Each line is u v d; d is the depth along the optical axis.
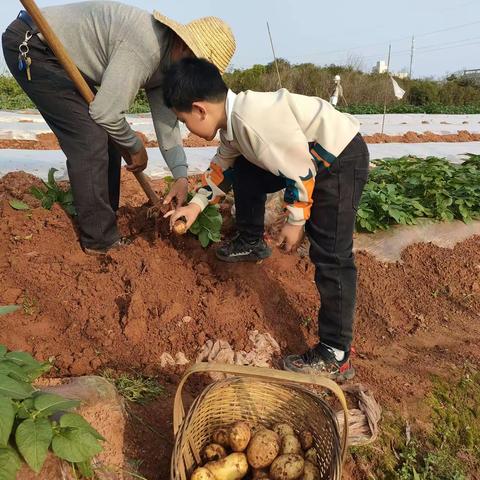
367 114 20.91
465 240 4.74
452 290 4.19
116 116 2.98
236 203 3.39
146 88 3.34
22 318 2.98
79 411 2.26
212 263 3.61
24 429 1.85
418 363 3.32
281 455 2.28
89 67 3.09
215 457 2.31
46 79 3.06
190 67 2.53
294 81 22.67
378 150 9.08
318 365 2.93
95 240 3.48
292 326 3.36
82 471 2.02
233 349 3.10
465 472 2.63
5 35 3.08
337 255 2.79
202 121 2.61
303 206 2.58
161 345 3.00
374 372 3.16
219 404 2.44
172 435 2.47
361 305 3.82
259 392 2.47
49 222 3.63
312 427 2.40
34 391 2.13
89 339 2.93
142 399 2.62
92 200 3.34
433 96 28.67
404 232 4.63
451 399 3.04
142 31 2.88
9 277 3.20
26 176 4.14
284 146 2.48
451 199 4.90
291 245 2.69
